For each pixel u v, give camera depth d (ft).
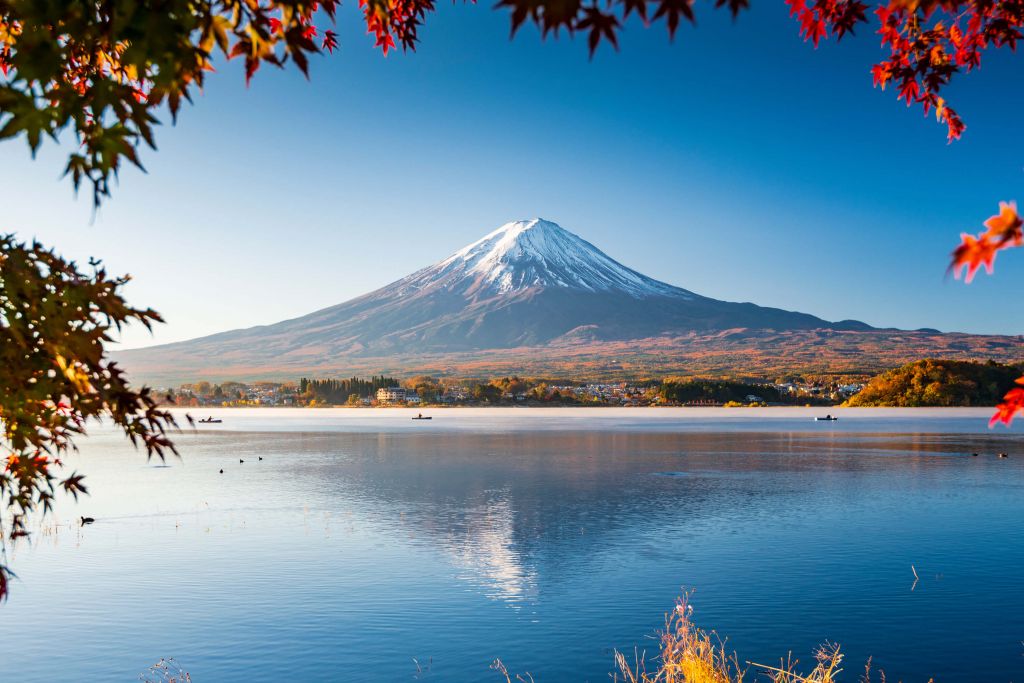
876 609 73.51
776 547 101.04
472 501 146.00
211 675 58.49
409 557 96.48
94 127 9.13
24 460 16.88
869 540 104.99
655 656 61.36
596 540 106.73
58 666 60.39
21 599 77.51
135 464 222.48
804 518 123.03
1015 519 120.67
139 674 58.59
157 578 85.56
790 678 55.57
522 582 84.33
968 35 15.48
